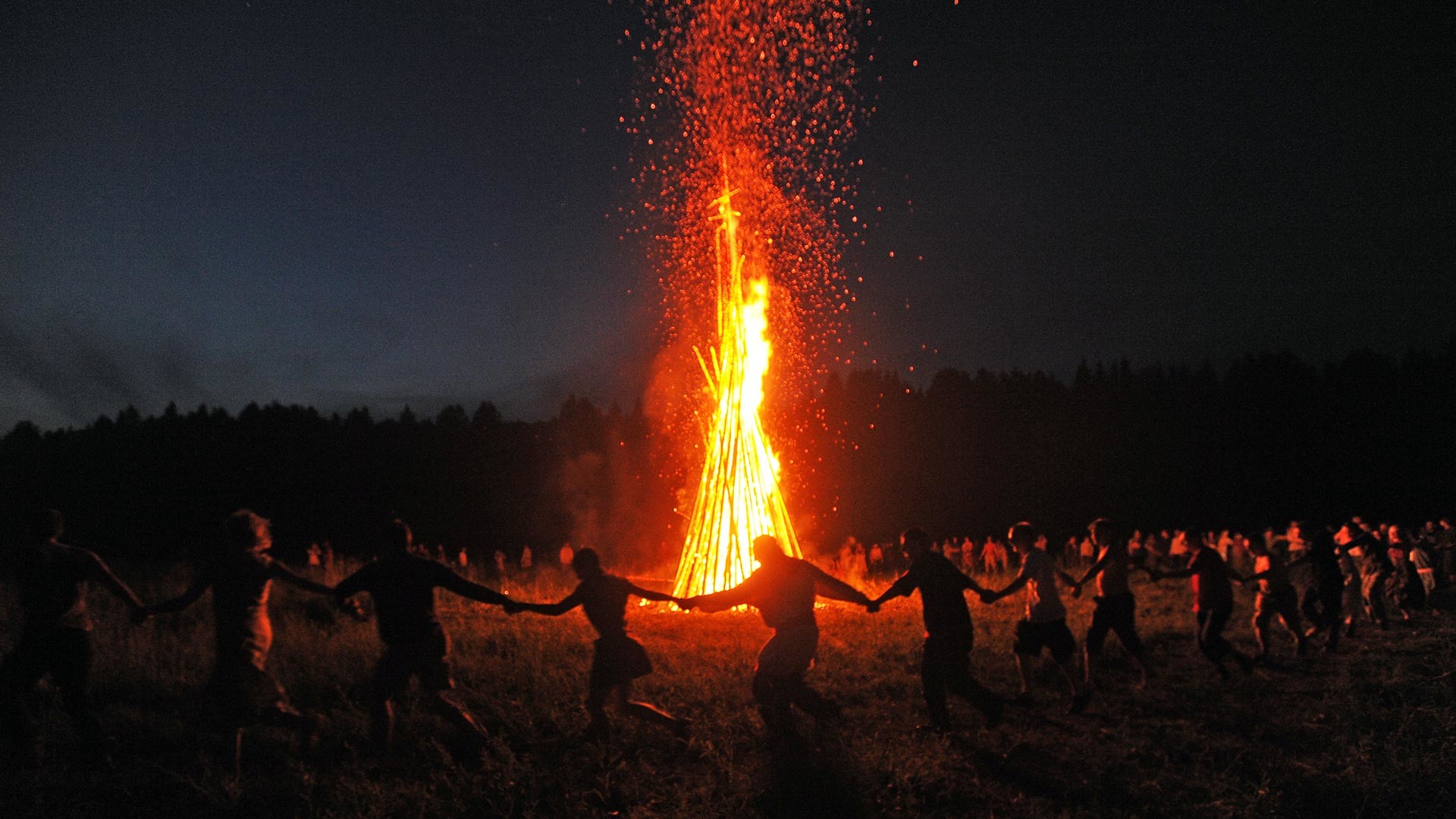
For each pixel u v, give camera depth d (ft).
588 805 15.99
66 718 20.11
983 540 172.04
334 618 34.99
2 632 31.40
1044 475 216.13
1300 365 223.71
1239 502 203.21
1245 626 37.04
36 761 17.51
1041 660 27.50
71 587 17.80
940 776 17.39
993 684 25.21
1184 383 234.38
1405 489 199.21
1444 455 203.21
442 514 207.92
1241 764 18.79
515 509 208.13
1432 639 33.24
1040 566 22.63
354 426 243.19
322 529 197.77
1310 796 16.93
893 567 81.76
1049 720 21.63
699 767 18.01
